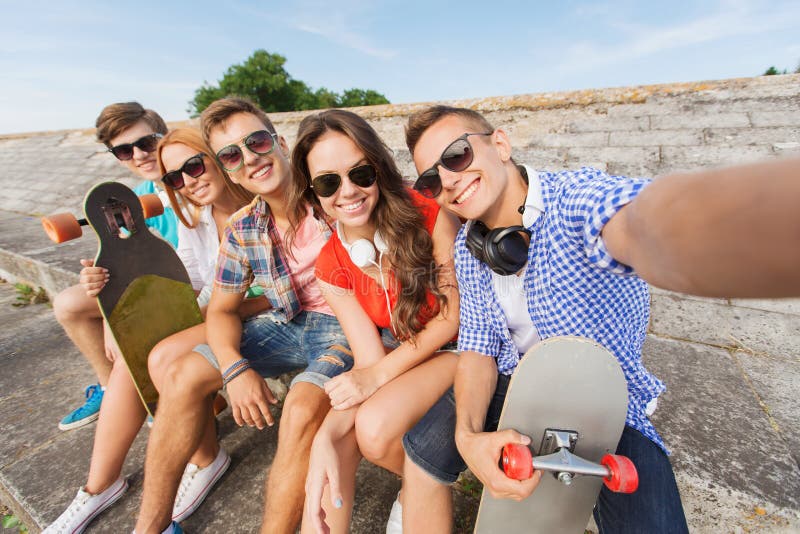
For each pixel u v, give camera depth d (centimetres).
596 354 94
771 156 278
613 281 100
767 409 160
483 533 112
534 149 355
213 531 160
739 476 131
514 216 115
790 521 120
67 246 397
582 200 88
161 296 182
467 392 119
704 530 128
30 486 187
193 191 188
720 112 342
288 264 169
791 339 200
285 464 125
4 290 416
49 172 688
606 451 104
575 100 408
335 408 125
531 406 100
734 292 43
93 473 167
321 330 173
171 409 145
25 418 233
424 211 140
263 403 149
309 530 112
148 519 145
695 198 45
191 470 173
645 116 363
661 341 206
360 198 129
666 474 104
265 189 159
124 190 171
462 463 119
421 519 118
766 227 38
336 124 123
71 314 204
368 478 175
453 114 108
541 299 109
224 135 154
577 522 113
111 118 242
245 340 174
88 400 230
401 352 135
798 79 347
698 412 159
